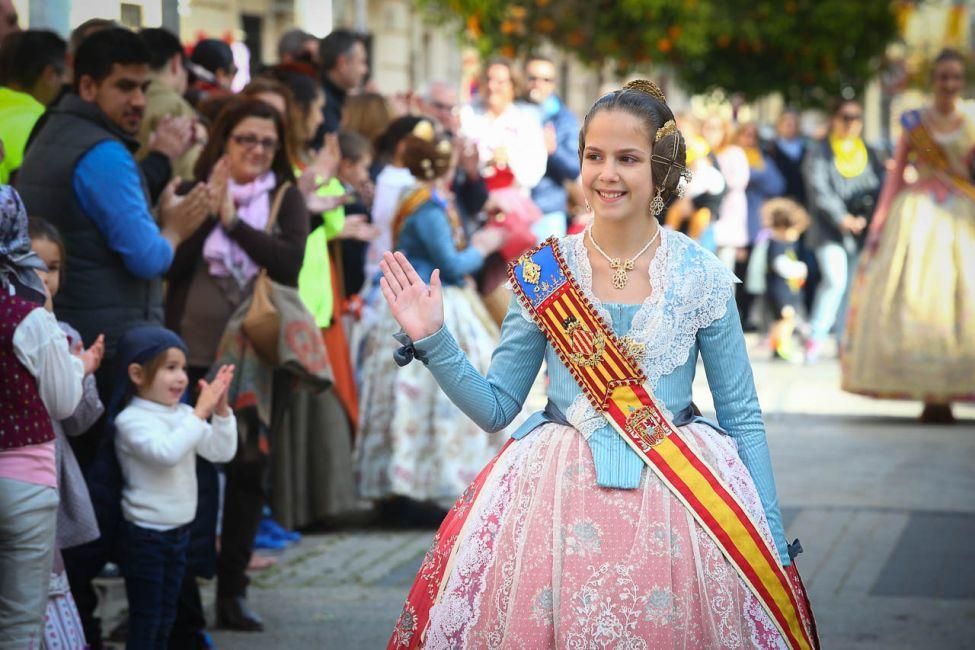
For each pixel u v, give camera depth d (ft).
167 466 29.96
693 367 22.98
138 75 33.58
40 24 41.70
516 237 50.21
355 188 51.31
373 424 46.73
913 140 64.75
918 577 40.22
